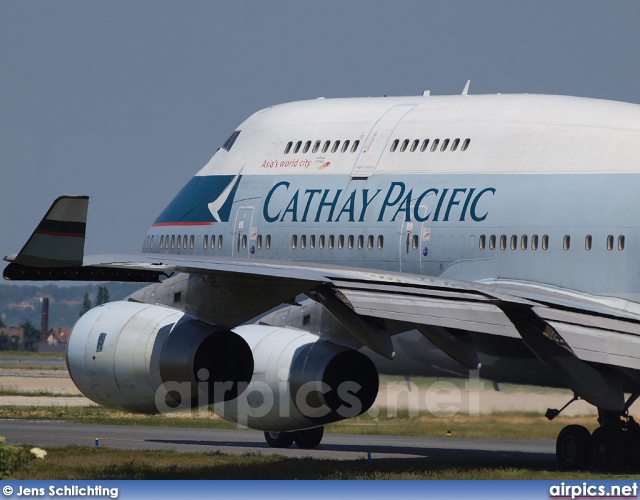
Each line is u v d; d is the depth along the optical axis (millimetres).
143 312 87875
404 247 101938
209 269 78125
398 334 98750
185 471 86312
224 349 88250
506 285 93438
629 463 90688
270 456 96750
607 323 83688
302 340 93062
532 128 97625
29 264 68688
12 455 68625
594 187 92188
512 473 86438
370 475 84625
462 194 99062
